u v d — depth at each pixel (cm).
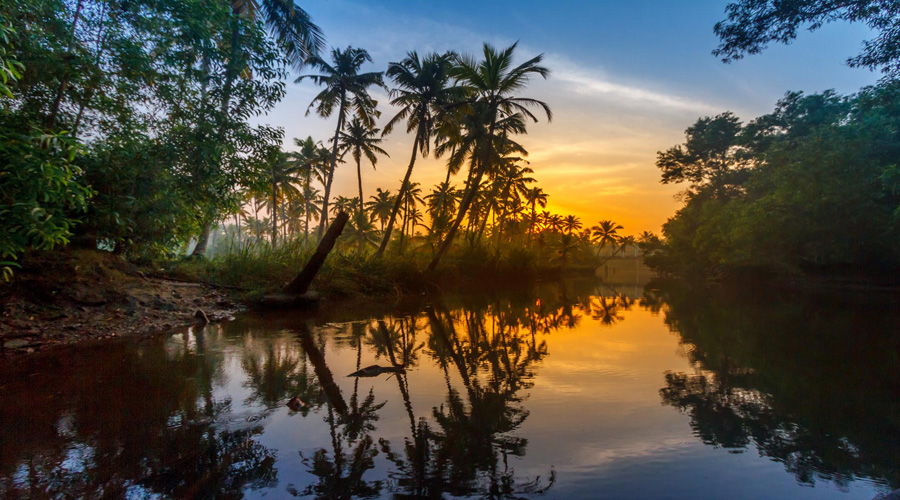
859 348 637
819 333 779
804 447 288
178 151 855
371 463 259
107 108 751
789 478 245
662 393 412
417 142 2369
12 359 501
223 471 246
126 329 695
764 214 2181
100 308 720
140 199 776
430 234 2622
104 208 745
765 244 2353
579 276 5972
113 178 755
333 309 1150
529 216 6384
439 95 2292
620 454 275
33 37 637
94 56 727
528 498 221
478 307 1319
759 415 350
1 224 483
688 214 3800
